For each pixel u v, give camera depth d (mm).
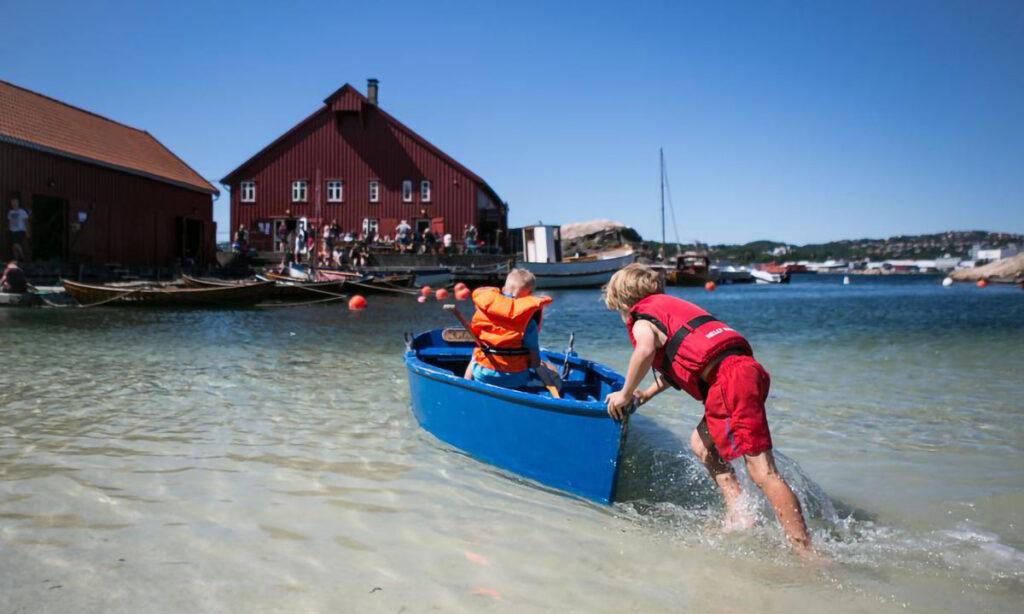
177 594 3135
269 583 3266
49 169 23281
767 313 21703
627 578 3396
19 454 5125
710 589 3293
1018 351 11562
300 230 32031
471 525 4039
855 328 15992
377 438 5832
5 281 17781
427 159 39000
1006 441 5965
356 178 39281
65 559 3441
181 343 11734
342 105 38781
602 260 36000
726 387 3615
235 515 4074
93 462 4992
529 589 3273
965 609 3127
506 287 5664
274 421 6340
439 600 3150
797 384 8586
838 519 4195
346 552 3627
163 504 4215
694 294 38938
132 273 25844
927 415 6922
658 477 4977
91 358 9836
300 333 13648
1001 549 3779
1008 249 101938
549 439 4641
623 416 4156
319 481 4719
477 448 5273
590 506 4395
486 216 42562
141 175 27859
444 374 5449
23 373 8531
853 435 6152
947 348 12047
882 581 3393
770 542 3834
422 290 24422
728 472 4215
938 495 4641
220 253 33625
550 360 6738
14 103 24969
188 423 6191
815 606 3143
